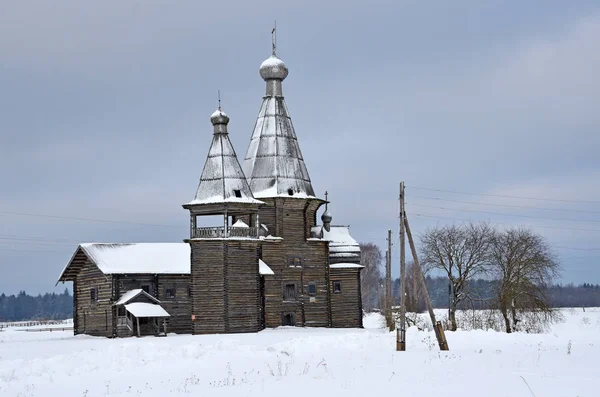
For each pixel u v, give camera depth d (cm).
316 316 8156
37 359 3778
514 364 3259
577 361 3375
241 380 2878
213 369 3375
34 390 2764
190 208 7394
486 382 2642
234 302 7225
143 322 7312
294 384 2684
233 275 7262
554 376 2805
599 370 3011
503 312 7375
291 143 8338
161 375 3181
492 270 7681
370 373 2994
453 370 3044
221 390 2578
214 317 7181
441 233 7894
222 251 7231
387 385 2606
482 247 7756
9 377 3170
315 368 3256
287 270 8062
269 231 8056
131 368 3469
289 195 8081
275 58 8462
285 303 8012
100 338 7038
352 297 8594
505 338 5216
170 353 3981
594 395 2330
